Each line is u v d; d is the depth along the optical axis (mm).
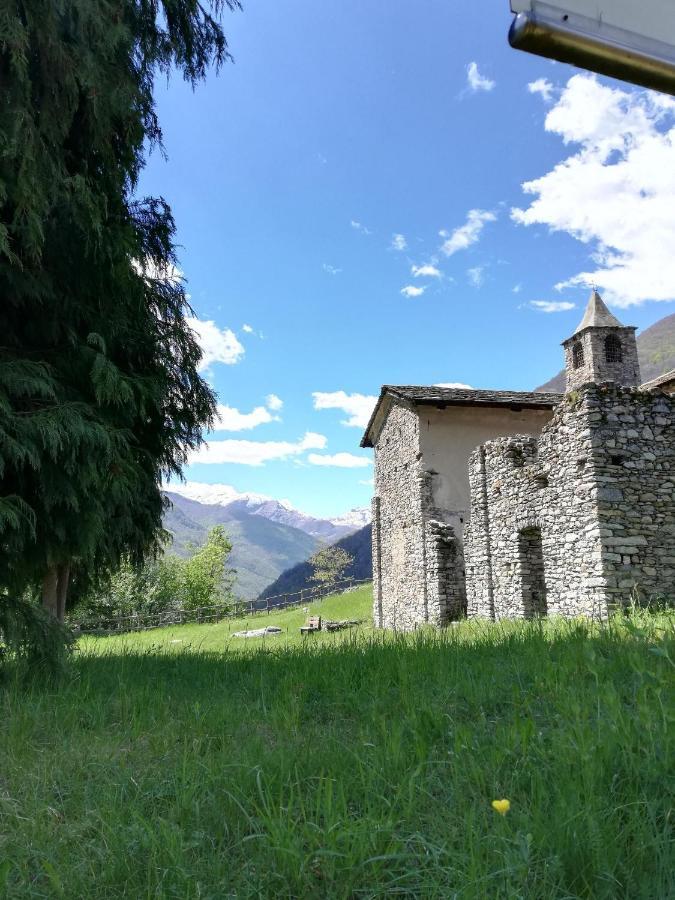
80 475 5738
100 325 6555
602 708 3635
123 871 2184
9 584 6191
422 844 2186
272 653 8406
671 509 10633
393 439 21969
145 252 7668
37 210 5449
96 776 3244
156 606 41312
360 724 3936
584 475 10773
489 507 14742
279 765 3016
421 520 18578
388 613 21953
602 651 5656
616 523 10398
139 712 4629
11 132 5227
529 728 3131
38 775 3236
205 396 8695
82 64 5715
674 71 1202
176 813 2637
